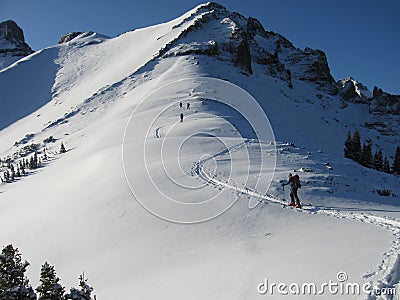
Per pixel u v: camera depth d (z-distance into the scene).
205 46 97.06
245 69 101.81
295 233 12.32
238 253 11.09
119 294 10.11
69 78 112.44
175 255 12.18
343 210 15.78
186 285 9.45
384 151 99.94
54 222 18.66
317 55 148.00
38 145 61.12
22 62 128.62
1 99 105.44
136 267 11.95
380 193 21.80
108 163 27.09
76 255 14.30
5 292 7.75
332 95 134.62
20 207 24.92
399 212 15.72
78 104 77.56
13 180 41.50
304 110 101.31
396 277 7.75
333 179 21.81
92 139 47.59
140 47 116.81
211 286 9.01
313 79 138.88
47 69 123.69
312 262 9.16
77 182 25.92
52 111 86.25
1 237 18.88
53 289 8.05
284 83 117.94
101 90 81.44
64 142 57.44
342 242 10.59
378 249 9.50
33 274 13.59
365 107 130.12
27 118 90.81
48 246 15.87
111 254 13.42
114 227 15.88
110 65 112.56
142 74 85.19
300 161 26.08
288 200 17.17
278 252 10.47
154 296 9.23
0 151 68.06
